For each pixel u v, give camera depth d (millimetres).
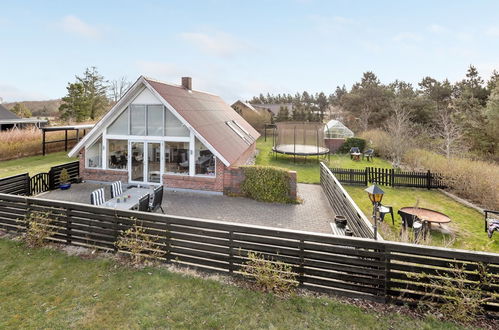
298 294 5383
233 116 26750
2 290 5477
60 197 13023
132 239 6441
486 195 13820
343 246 5344
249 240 5793
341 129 33438
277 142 30906
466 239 10258
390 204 14438
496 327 4457
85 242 7172
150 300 5191
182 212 11297
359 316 4773
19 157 24812
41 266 6355
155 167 14727
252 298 5266
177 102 14766
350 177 18594
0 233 8023
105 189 14445
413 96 45969
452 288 4629
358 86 57656
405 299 5016
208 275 6000
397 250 4969
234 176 13500
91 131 14852
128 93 14133
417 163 21938
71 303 5109
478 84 38625
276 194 12766
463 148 24328
